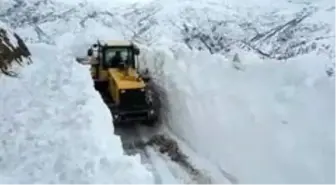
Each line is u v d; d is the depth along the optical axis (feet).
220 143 26.63
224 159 25.70
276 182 21.65
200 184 24.36
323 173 19.80
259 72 28.09
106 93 35.29
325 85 23.81
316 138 21.21
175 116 32.24
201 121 28.96
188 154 28.35
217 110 28.07
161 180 24.98
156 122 34.47
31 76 28.86
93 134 19.62
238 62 30.63
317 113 22.30
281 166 21.88
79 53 61.46
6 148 17.97
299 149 21.54
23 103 23.41
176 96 32.30
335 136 20.52
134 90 32.19
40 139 18.88
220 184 23.95
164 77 35.32
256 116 25.05
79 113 22.22
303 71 26.35
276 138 22.99
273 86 26.13
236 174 24.22
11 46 31.91
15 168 16.38
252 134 24.59
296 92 24.52
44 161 16.90
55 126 20.45
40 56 36.55
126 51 36.52
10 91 25.17
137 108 32.27
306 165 20.68
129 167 17.03
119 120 31.99
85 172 16.08
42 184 15.23
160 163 27.32
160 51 40.19
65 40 80.02
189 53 35.94
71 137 19.17
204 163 26.66
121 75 33.99
